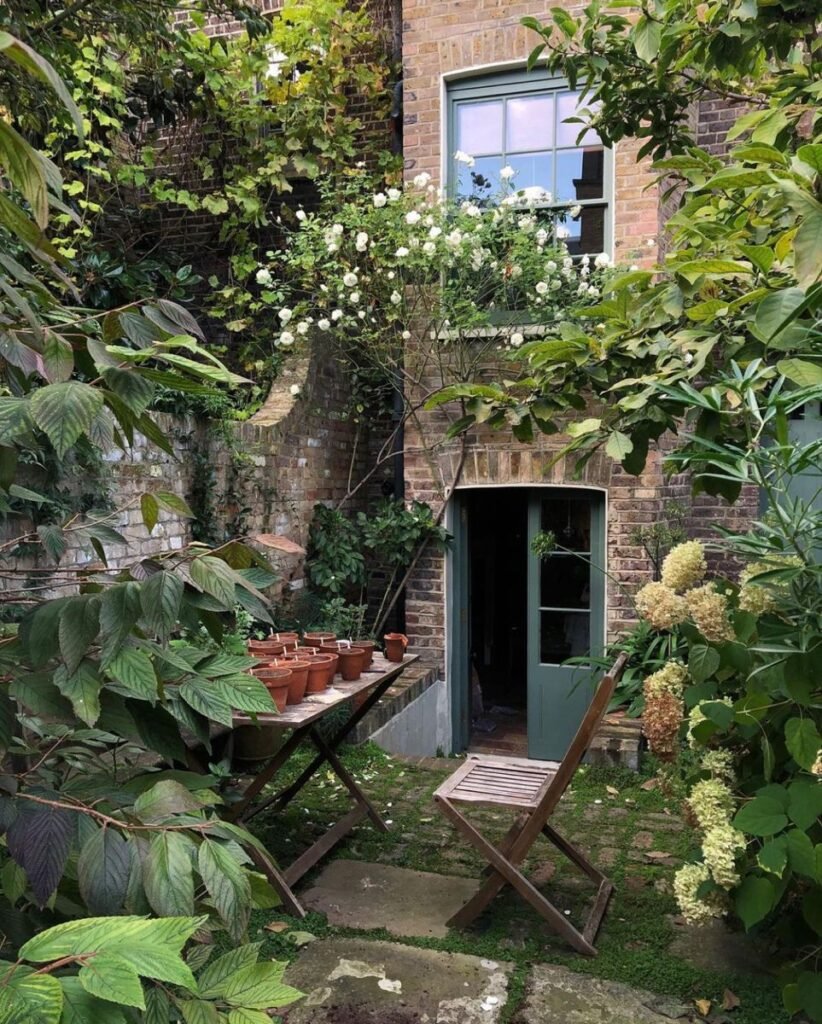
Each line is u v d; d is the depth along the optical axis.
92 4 4.51
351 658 3.75
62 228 5.99
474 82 6.04
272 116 6.79
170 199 6.58
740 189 2.50
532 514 6.11
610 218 5.78
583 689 5.98
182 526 4.88
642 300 2.65
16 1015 0.74
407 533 6.06
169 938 0.85
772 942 2.91
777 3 2.80
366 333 6.09
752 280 2.35
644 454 2.76
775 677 2.35
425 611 6.28
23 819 1.12
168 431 4.73
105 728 1.30
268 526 5.80
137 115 6.65
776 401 2.11
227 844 1.23
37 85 3.59
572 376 2.87
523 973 2.82
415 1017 2.57
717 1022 2.56
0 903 1.20
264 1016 1.10
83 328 1.34
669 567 2.75
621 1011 2.62
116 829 1.17
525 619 8.30
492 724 7.20
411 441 6.28
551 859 3.78
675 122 3.95
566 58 3.69
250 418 6.05
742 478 2.22
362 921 3.18
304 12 6.45
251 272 7.08
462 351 5.88
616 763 4.93
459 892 3.44
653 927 3.14
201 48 6.45
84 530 1.69
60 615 1.23
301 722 3.03
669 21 3.12
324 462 6.74
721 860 2.31
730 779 2.68
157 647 1.37
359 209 6.14
